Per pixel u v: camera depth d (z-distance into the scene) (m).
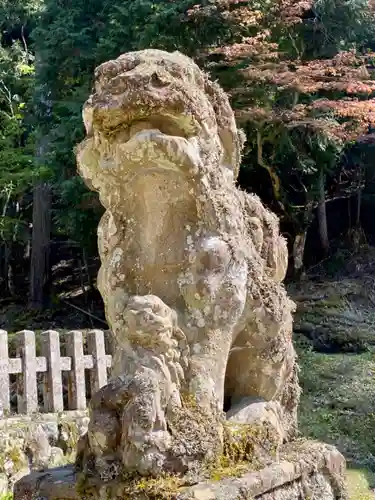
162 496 1.55
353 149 10.66
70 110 8.01
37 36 9.35
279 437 1.95
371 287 9.20
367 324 8.34
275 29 8.48
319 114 8.05
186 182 1.84
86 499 1.65
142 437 1.61
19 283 13.26
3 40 12.84
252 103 8.00
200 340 1.86
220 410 1.83
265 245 2.28
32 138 10.49
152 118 1.78
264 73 7.44
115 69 1.80
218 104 2.12
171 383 1.74
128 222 1.96
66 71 8.95
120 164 1.80
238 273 1.92
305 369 6.88
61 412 4.47
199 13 7.57
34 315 11.32
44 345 4.63
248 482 1.66
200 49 7.93
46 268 11.88
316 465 2.05
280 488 1.83
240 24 7.90
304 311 8.73
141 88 1.71
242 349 2.07
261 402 2.04
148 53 1.88
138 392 1.64
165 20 7.73
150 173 1.81
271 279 2.17
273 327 2.05
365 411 5.77
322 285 9.42
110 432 1.66
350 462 4.67
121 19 8.09
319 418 5.77
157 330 1.73
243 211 2.16
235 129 2.17
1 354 4.30
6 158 9.62
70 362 4.72
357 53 8.97
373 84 7.68
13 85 11.42
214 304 1.87
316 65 7.72
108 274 1.94
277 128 8.10
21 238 12.12
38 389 5.24
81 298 11.85
